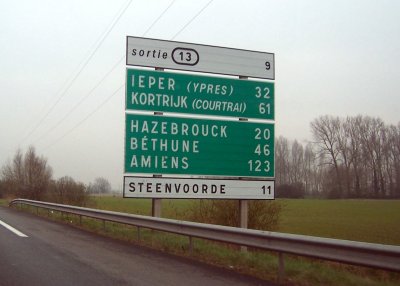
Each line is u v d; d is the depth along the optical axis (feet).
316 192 271.28
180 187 48.78
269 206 58.85
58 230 55.16
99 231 54.60
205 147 49.65
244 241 31.65
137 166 47.88
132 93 48.21
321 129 242.99
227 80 50.75
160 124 48.73
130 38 48.70
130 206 131.85
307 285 26.14
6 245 39.50
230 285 25.53
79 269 28.94
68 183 129.29
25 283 24.76
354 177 238.68
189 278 27.12
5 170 213.46
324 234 71.20
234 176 50.24
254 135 51.11
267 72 52.01
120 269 29.30
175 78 49.47
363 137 240.12
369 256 23.50
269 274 29.14
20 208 110.01
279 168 283.18
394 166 237.86
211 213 58.49
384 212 131.44
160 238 44.70
